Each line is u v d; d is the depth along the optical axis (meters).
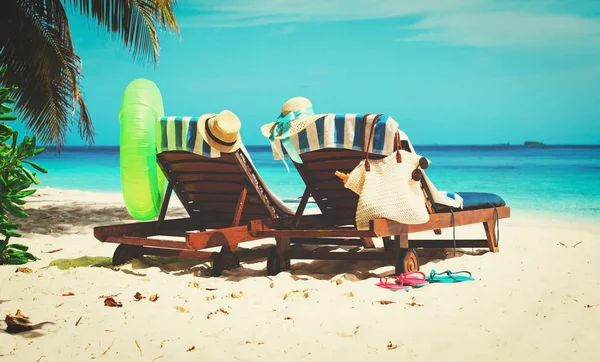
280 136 6.43
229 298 5.59
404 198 5.94
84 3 11.36
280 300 5.51
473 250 8.05
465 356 4.04
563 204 16.44
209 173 7.08
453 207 7.04
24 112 11.95
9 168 6.88
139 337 4.46
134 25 11.65
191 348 4.25
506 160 59.72
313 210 13.49
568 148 119.75
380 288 5.76
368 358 4.05
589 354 4.02
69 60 12.03
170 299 5.54
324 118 6.19
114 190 23.20
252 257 7.83
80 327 4.65
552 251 7.80
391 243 7.42
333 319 4.85
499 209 7.92
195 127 6.53
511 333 4.41
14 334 4.48
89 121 13.02
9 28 11.08
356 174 6.09
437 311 5.00
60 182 29.16
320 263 7.24
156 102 6.97
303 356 4.11
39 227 10.68
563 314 4.83
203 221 7.82
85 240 9.14
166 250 7.02
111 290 5.83
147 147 6.82
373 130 5.99
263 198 7.05
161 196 7.25
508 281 6.04
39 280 6.09
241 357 4.09
